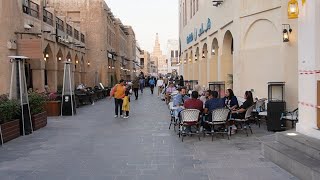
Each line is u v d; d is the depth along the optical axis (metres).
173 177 6.70
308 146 6.95
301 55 8.45
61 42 24.97
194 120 10.70
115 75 52.00
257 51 14.51
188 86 27.33
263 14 14.08
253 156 8.25
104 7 39.94
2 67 16.28
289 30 12.54
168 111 19.64
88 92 25.50
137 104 24.91
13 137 11.03
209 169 7.20
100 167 7.51
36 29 19.28
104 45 39.38
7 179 6.73
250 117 11.89
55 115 17.52
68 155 8.70
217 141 10.23
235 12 15.70
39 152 9.07
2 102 11.27
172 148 9.37
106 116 17.34
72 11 38.53
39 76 20.31
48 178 6.77
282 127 11.61
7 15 16.42
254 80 14.72
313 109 7.98
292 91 12.58
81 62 34.69
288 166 6.82
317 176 5.71
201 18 25.64
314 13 7.89
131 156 8.48
